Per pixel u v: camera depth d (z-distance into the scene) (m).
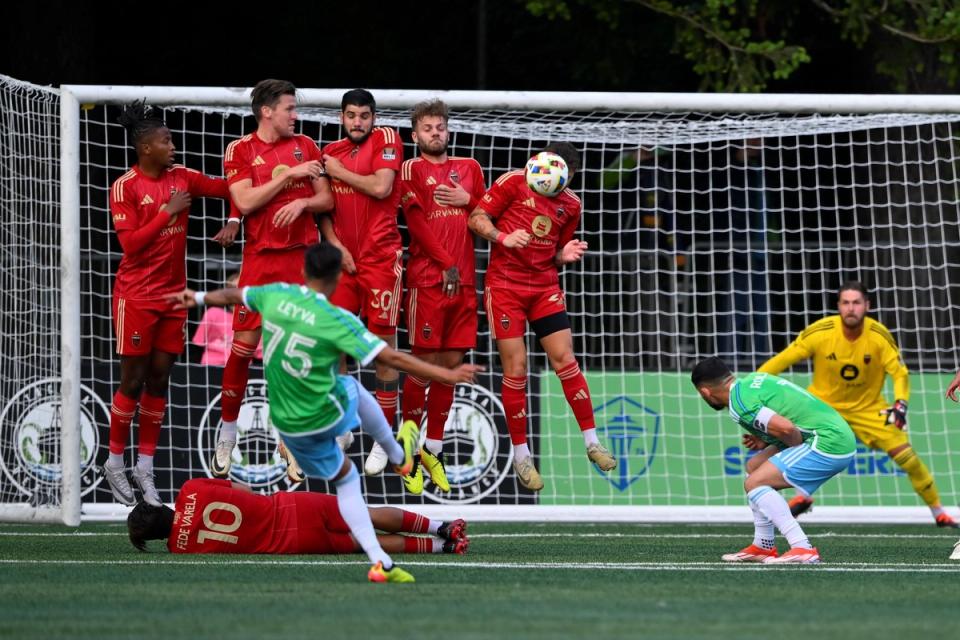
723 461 41.12
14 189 38.34
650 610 20.20
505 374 32.16
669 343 47.19
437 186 31.50
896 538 35.41
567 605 20.64
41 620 19.06
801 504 35.41
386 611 19.89
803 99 36.97
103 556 28.06
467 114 40.59
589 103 36.44
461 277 31.67
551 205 31.66
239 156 30.58
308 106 36.19
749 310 43.41
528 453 32.44
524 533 36.69
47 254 39.09
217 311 40.97
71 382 35.97
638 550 31.09
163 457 38.88
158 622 18.86
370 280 30.95
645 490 40.91
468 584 23.31
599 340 47.38
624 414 41.12
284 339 22.80
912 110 37.12
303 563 26.56
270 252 30.58
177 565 26.23
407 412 32.38
